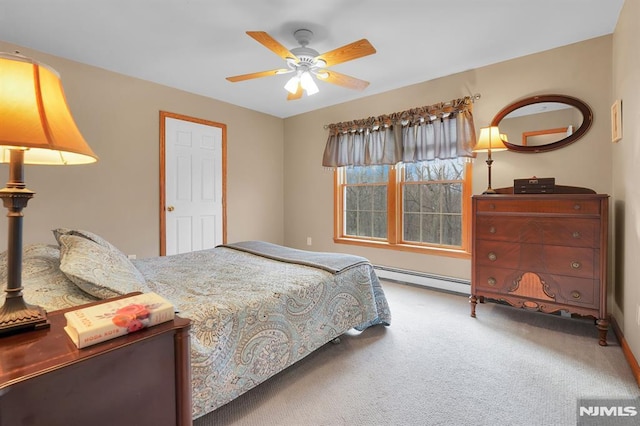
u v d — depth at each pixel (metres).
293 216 5.09
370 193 4.28
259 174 4.84
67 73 3.05
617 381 1.81
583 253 2.29
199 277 1.99
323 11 2.30
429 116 3.57
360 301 2.31
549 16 2.37
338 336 2.20
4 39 2.69
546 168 2.93
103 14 2.34
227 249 2.96
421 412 1.56
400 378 1.85
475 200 2.74
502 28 2.53
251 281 1.92
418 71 3.36
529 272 2.50
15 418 0.62
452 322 2.67
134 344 0.78
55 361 0.68
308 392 1.72
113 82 3.35
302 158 4.94
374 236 4.25
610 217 2.61
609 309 2.60
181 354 0.88
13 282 0.85
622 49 2.25
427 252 3.70
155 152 3.70
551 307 2.42
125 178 3.47
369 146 4.07
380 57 3.03
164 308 0.89
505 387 1.76
